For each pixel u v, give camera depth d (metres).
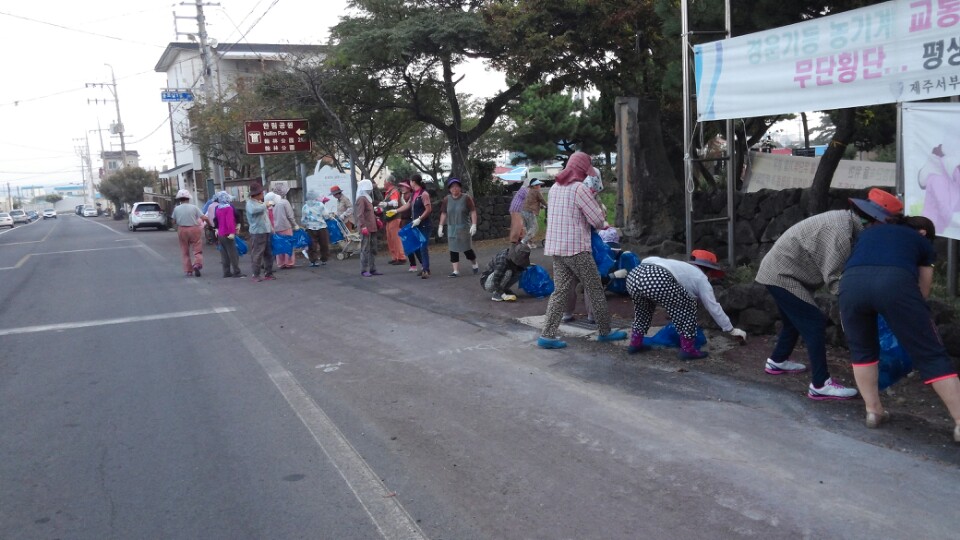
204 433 5.54
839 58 6.82
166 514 4.23
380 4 17.41
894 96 6.43
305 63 18.91
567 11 13.17
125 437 5.52
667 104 12.91
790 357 6.41
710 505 4.02
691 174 8.72
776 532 3.70
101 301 12.13
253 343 8.48
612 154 36.28
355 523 4.04
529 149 30.09
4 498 4.52
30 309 11.63
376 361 7.38
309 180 19.88
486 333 8.27
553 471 4.57
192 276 15.07
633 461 4.64
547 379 6.42
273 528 4.02
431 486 4.46
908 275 4.57
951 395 4.45
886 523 3.72
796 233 5.39
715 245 10.30
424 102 19.64
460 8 17.56
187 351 8.23
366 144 22.38
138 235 33.72
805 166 12.28
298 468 4.81
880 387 5.33
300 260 17.31
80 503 4.42
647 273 6.50
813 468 4.37
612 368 6.60
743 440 4.84
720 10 8.73
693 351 6.56
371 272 13.62
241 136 25.14
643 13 12.65
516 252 9.79
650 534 3.76
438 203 19.11
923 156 6.17
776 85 7.44
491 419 5.54
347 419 5.71
